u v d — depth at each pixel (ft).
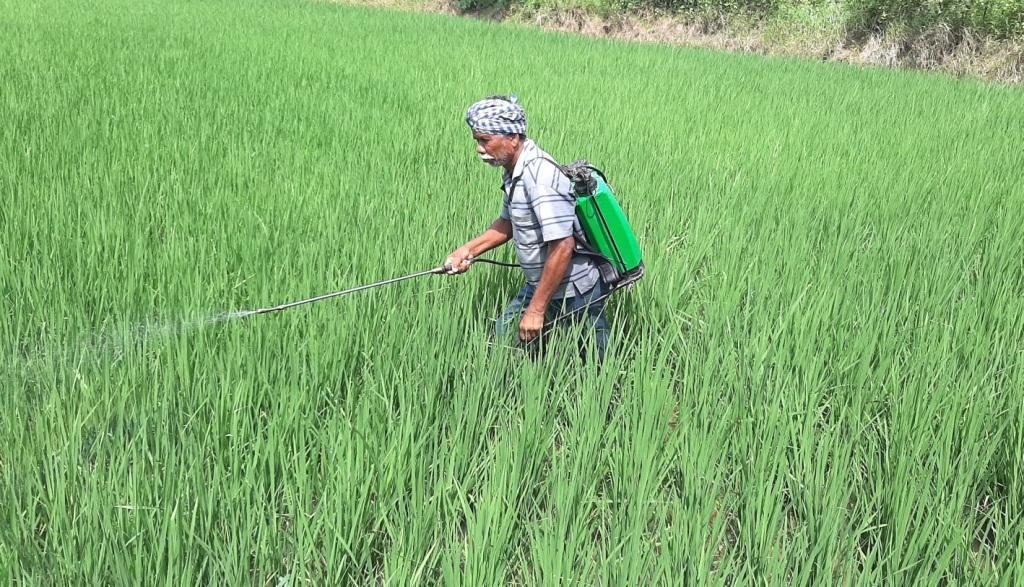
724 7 56.90
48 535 6.70
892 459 8.48
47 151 17.65
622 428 9.14
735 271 13.11
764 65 42.24
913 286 13.08
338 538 6.87
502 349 9.78
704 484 7.88
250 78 29.25
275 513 7.18
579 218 10.01
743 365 9.84
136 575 6.28
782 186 18.65
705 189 18.37
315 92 27.14
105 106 23.07
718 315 11.49
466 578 6.49
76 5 52.85
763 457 8.09
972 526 7.68
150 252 12.59
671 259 13.47
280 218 14.39
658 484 7.86
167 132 20.62
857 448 8.61
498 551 6.78
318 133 21.03
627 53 43.32
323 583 6.76
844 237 15.62
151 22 46.19
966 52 46.32
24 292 10.98
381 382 9.25
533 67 35.42
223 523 7.10
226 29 44.47
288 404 8.70
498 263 11.02
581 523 7.17
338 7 64.18
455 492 7.86
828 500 7.63
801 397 9.47
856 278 13.10
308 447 8.42
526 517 7.55
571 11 63.87
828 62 46.60
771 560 7.01
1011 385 9.70
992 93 35.78
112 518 6.96
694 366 9.96
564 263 9.64
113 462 7.39
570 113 25.46
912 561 7.13
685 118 25.82
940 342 10.87
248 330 10.07
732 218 15.81
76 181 15.70
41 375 9.14
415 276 11.52
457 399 8.75
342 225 14.02
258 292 11.48
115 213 14.05
